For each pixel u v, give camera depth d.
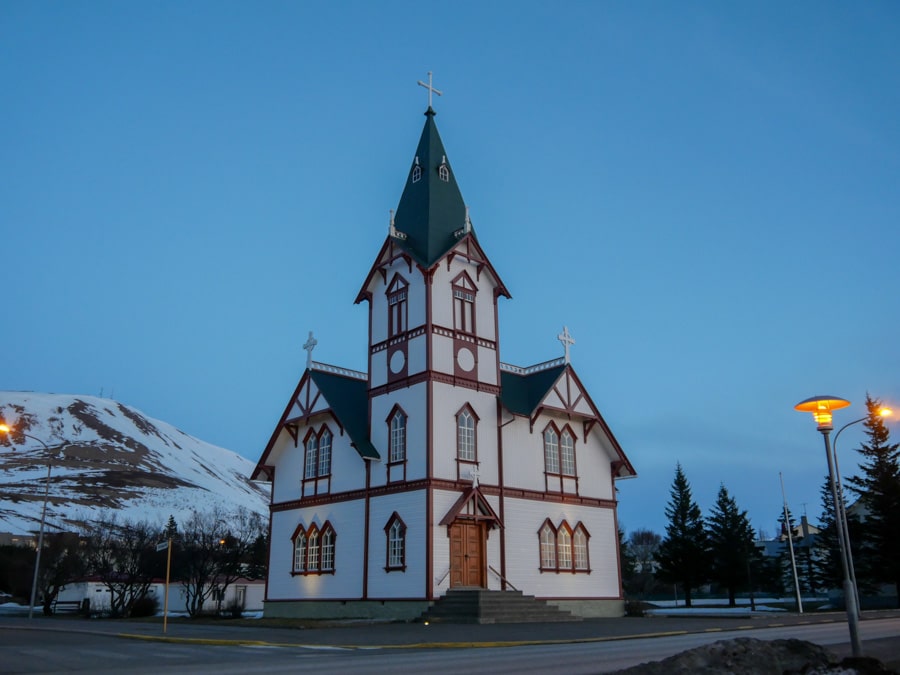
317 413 46.03
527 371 49.03
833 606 64.75
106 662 19.45
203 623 39.62
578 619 39.28
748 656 14.93
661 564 78.50
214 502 185.25
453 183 47.31
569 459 47.12
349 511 43.47
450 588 38.72
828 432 18.59
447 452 40.59
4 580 76.75
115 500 162.12
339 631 31.05
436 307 42.41
